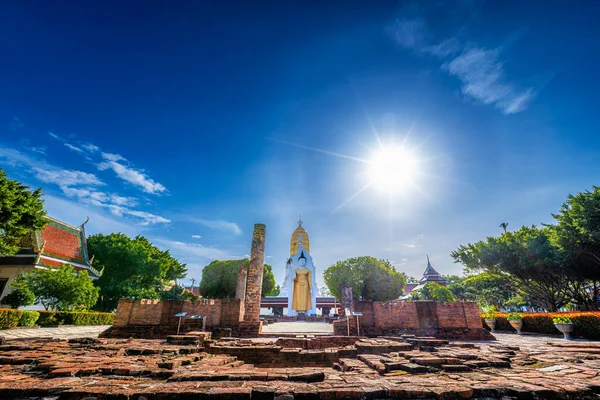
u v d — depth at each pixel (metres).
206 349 9.29
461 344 10.41
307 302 35.38
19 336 15.49
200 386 4.59
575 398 4.54
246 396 4.18
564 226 25.36
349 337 12.02
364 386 4.66
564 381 5.10
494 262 31.75
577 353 8.68
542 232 29.23
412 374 5.86
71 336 15.87
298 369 6.14
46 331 18.11
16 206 19.64
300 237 47.25
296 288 35.88
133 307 15.32
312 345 11.77
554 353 8.66
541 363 7.11
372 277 39.91
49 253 30.92
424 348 9.18
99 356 7.54
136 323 15.14
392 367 6.19
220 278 45.75
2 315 18.12
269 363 8.82
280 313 53.38
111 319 28.95
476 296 52.69
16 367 6.46
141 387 4.53
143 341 11.16
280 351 8.95
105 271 37.75
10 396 4.45
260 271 17.89
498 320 22.56
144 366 6.04
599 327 15.01
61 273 24.64
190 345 9.74
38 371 6.09
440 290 44.78
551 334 18.53
